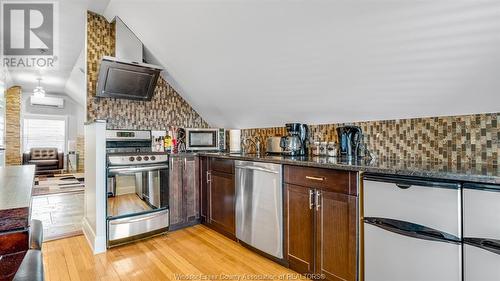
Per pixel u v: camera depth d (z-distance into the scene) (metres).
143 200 2.71
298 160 2.04
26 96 7.53
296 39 1.95
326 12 1.66
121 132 2.97
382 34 1.60
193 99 3.62
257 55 2.31
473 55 1.44
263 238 2.27
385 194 1.47
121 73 2.90
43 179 6.30
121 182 2.57
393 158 2.13
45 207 3.88
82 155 7.98
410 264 1.36
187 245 2.55
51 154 7.24
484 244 1.14
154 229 2.74
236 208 2.59
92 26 2.93
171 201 2.93
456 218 1.22
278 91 2.60
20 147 6.91
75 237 2.75
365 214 1.57
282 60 2.21
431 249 1.29
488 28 1.31
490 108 1.64
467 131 1.75
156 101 3.49
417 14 1.41
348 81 2.05
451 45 1.46
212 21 2.23
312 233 1.88
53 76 5.78
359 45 1.74
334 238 1.73
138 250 2.44
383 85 1.91
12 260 0.50
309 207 1.90
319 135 2.71
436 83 1.69
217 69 2.78
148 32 2.82
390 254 1.44
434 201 1.29
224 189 2.77
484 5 1.24
